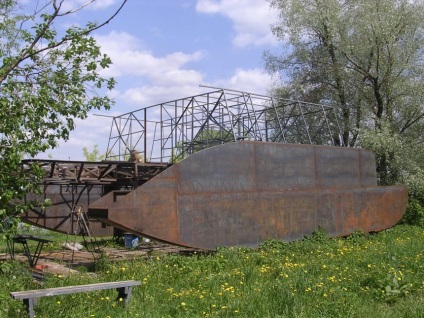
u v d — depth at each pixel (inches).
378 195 809.5
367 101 1066.1
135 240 720.3
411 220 973.2
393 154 1005.8
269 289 351.3
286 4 1068.5
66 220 740.0
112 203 510.9
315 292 342.6
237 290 359.3
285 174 665.0
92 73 345.4
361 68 1036.5
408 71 1029.8
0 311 285.7
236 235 598.9
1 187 321.1
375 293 363.3
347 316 301.9
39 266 510.3
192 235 559.8
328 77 1101.1
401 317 307.6
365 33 1000.2
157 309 310.2
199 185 571.8
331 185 730.2
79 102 334.6
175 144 737.6
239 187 608.7
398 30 1010.1
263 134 837.2
